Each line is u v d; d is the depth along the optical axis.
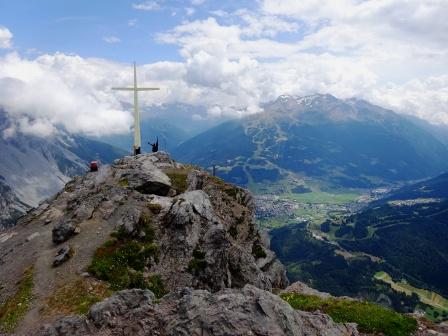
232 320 28.86
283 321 29.84
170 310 31.56
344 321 41.50
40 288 49.78
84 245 58.16
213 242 62.38
